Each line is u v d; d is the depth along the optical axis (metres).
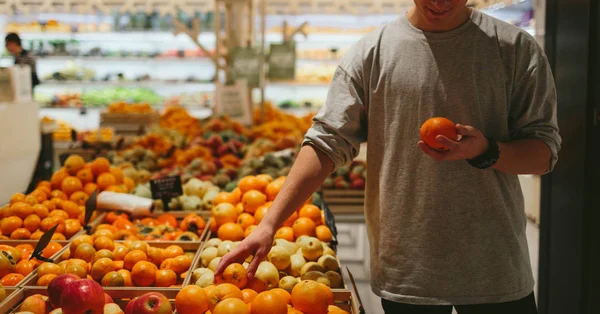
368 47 1.70
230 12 5.45
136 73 8.38
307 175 1.64
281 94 8.55
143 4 7.41
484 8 4.59
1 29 8.00
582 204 2.73
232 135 4.57
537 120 1.64
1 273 1.98
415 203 1.66
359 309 1.66
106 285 1.88
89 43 8.17
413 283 1.68
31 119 4.20
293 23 8.11
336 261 2.01
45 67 8.30
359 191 3.44
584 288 2.77
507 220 1.66
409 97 1.64
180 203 2.91
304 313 1.58
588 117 2.69
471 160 1.52
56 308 1.61
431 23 1.61
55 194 2.70
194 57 7.97
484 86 1.62
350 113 1.69
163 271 1.97
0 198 3.59
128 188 3.05
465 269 1.66
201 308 1.55
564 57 2.82
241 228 2.33
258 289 1.73
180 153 4.04
